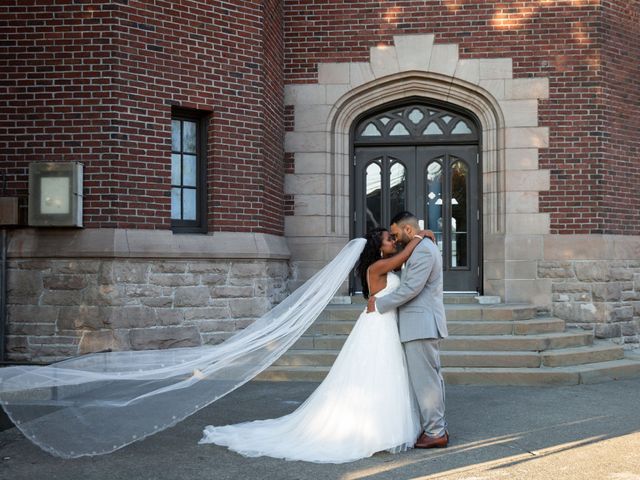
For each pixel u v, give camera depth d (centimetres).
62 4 745
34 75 747
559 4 930
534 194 923
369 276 511
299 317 525
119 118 739
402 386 496
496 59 935
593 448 492
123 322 727
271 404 635
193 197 816
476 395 683
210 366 502
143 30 758
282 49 948
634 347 936
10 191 746
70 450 457
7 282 739
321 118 948
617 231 934
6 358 735
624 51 952
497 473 435
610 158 930
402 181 986
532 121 927
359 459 469
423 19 944
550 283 916
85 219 733
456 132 978
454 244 978
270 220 877
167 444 505
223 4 816
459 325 826
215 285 789
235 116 823
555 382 736
